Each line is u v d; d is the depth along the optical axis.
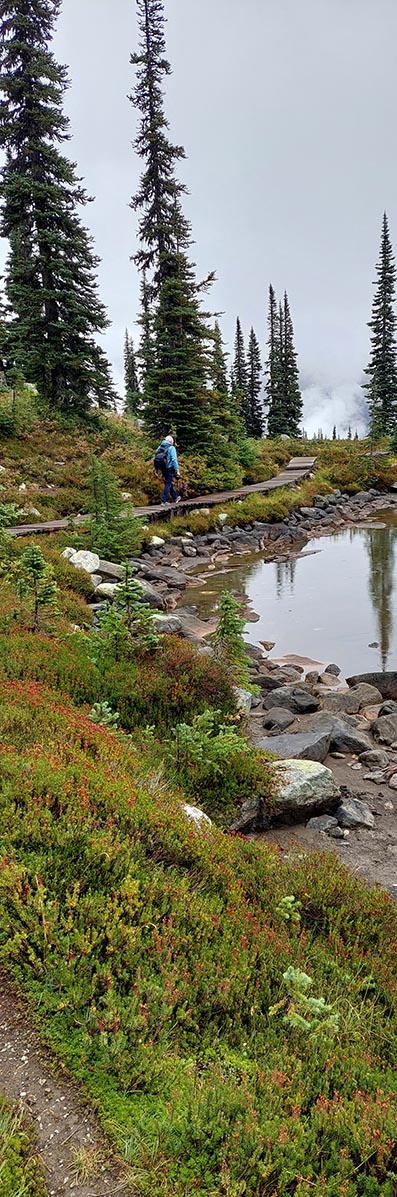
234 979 3.46
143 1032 2.96
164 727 7.38
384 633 14.12
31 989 3.11
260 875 5.00
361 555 22.41
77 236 29.78
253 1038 3.20
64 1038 2.91
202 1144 2.49
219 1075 2.81
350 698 10.12
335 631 14.34
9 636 8.66
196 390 29.17
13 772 4.50
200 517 25.03
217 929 3.87
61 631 9.62
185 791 6.28
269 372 69.81
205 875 4.46
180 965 3.43
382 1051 3.42
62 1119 2.60
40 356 28.67
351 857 6.09
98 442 29.16
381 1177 2.51
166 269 29.77
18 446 25.83
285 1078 2.85
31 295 28.17
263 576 19.78
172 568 20.39
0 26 28.16
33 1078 2.75
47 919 3.36
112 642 8.79
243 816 6.32
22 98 28.48
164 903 3.79
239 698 8.47
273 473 36.97
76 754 5.21
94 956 3.21
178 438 29.77
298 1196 2.33
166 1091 2.72
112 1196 2.33
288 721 9.22
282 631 14.41
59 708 6.30
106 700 7.53
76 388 30.69
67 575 14.82
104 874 3.81
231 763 6.69
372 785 7.59
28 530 18.33
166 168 30.02
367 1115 2.71
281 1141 2.50
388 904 4.85
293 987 3.55
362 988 3.95
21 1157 2.42
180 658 8.47
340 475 38.34
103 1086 2.72
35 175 29.09
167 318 29.06
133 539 19.77
